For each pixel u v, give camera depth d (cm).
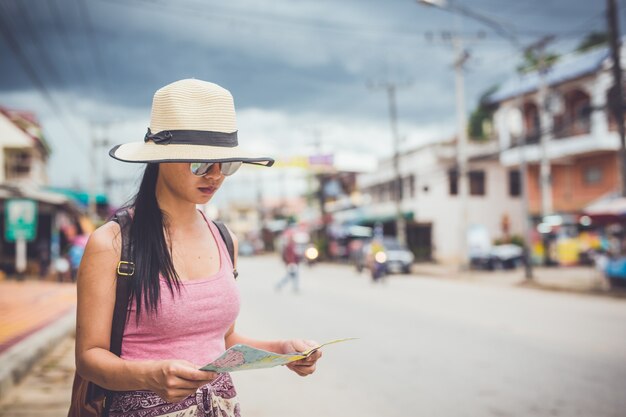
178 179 155
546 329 839
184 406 152
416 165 3188
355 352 694
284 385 549
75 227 2862
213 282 157
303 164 2573
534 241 2630
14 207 1698
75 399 155
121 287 146
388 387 533
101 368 138
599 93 2358
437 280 1991
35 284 1786
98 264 146
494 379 557
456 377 567
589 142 2402
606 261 1530
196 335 153
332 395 509
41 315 1010
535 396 498
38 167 2944
